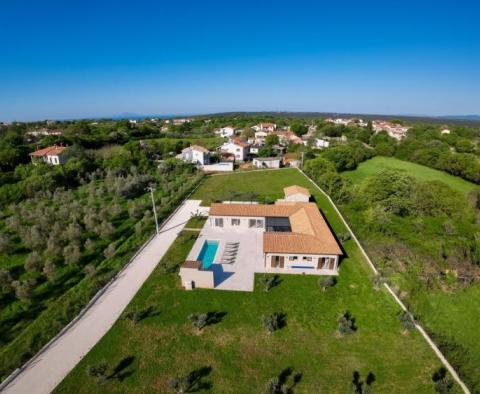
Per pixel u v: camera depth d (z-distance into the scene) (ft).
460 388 53.42
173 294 79.61
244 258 97.81
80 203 144.25
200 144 347.36
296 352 61.62
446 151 271.90
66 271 90.53
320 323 69.72
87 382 54.65
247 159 299.79
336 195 157.99
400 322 69.46
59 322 67.72
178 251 102.68
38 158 237.66
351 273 89.86
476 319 76.23
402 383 54.75
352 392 50.88
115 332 66.33
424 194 138.72
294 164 261.44
